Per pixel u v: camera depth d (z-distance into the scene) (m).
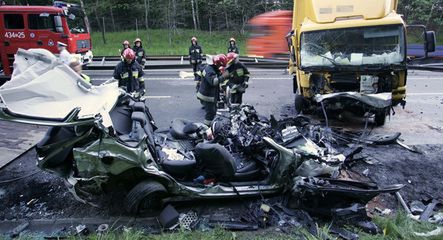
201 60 12.31
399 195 4.39
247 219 3.95
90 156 3.63
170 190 4.02
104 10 29.41
